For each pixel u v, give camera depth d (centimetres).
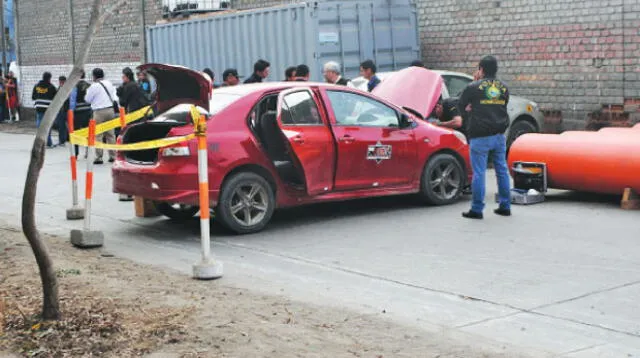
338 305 670
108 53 2812
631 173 1057
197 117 756
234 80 1463
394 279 762
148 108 1033
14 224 1070
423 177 1112
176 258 875
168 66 931
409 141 1091
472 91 1007
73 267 789
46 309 603
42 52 3225
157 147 947
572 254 838
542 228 968
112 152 1748
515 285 729
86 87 1883
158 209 1080
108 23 2780
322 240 945
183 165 936
